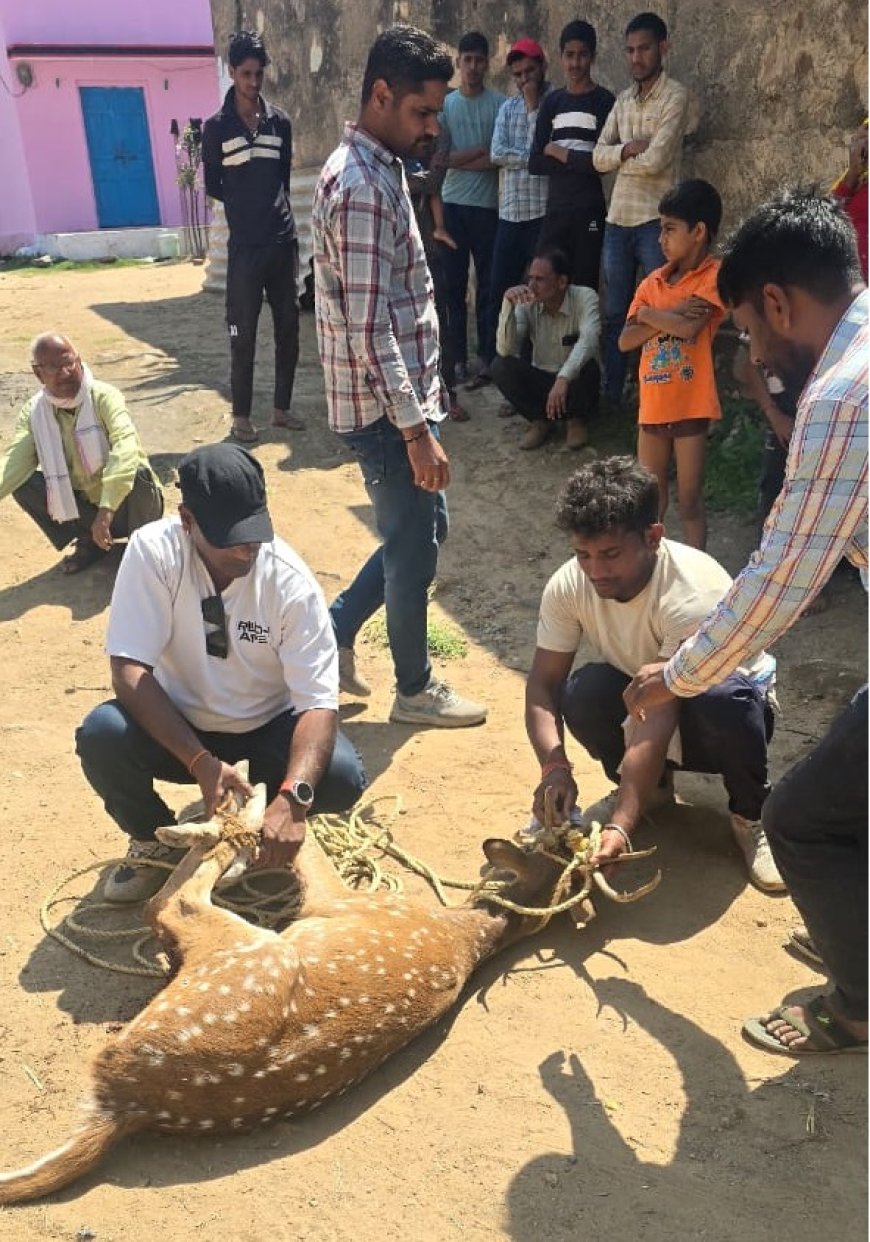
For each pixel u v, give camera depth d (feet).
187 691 11.16
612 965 10.63
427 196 24.89
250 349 24.39
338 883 10.48
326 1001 8.80
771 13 20.93
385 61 12.25
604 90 23.80
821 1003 9.46
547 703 11.79
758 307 7.80
